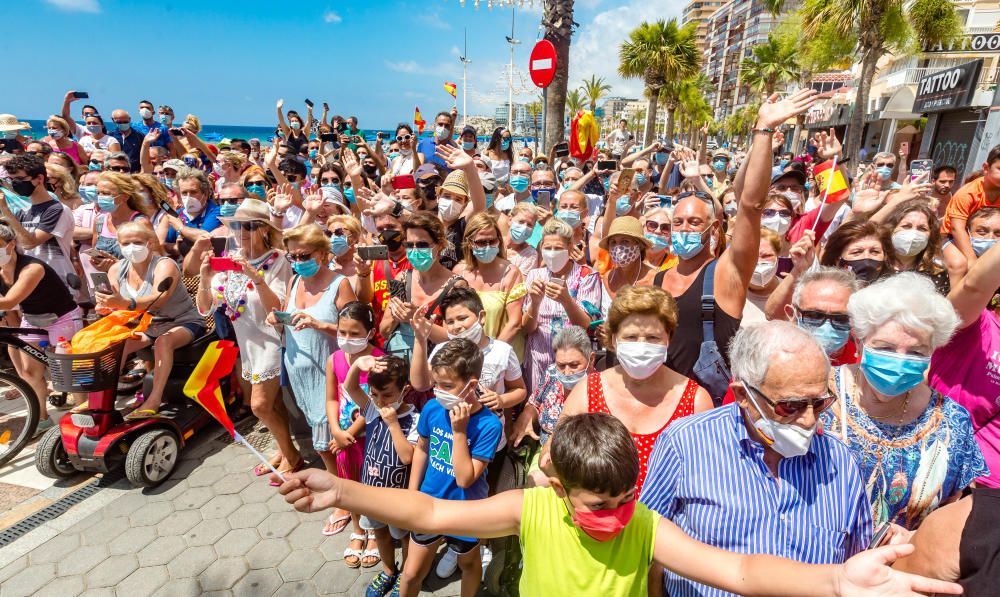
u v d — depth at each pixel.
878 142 29.38
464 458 2.45
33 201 4.88
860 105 20.45
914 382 1.62
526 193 6.94
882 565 1.17
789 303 2.79
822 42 21.30
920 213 3.09
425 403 2.93
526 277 4.07
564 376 2.84
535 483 2.36
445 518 1.60
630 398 2.25
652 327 2.06
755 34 88.56
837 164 4.53
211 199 5.70
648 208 4.17
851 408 1.83
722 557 1.43
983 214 3.33
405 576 2.60
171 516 3.44
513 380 3.21
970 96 17.23
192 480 3.83
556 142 10.38
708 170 6.81
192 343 4.32
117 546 3.16
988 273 2.01
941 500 1.71
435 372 2.47
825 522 1.54
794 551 1.54
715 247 3.65
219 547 3.18
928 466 1.69
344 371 3.22
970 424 1.74
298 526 3.38
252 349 3.62
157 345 4.08
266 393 3.65
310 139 11.98
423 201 5.29
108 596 2.81
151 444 3.65
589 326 3.37
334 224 4.30
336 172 6.48
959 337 2.28
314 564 3.08
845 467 1.58
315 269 3.55
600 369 3.50
